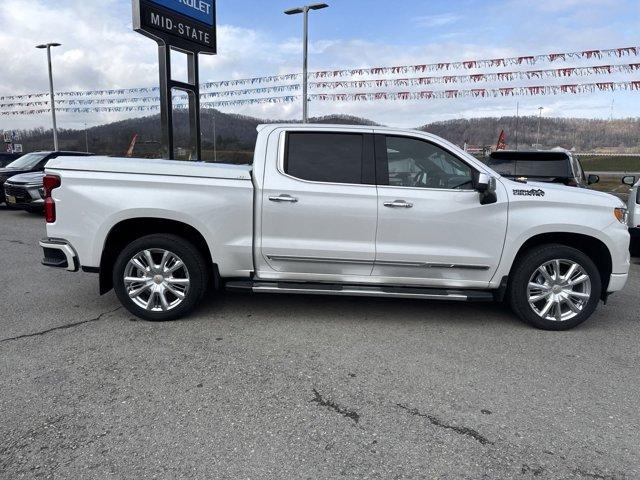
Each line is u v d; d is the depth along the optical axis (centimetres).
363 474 261
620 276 476
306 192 462
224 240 470
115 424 303
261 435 294
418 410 325
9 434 291
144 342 431
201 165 487
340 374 375
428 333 465
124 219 465
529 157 848
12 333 449
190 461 269
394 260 469
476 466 269
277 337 448
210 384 355
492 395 346
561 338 459
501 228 463
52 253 481
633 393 353
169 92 1192
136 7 1080
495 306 554
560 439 295
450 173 473
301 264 477
